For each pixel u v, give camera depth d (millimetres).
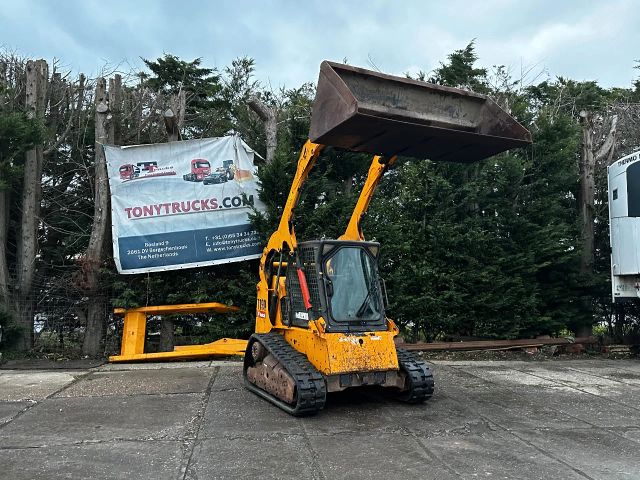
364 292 7062
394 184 12711
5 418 6371
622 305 12625
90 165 11750
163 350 11148
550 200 11648
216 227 11062
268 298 8086
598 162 13008
